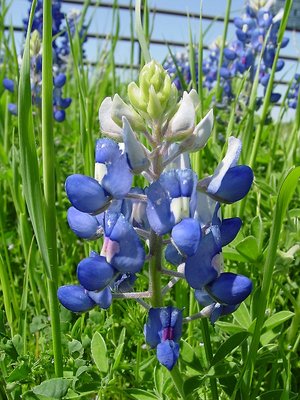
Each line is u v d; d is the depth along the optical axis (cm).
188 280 12
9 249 23
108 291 12
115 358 15
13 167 20
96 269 12
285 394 13
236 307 12
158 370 14
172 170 12
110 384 14
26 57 12
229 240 13
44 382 13
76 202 12
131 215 13
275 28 37
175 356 11
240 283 12
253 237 16
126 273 12
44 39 12
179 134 12
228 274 12
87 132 20
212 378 14
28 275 19
